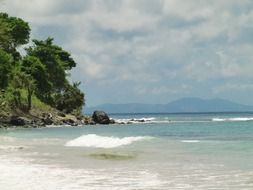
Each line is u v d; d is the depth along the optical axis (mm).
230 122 111438
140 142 40875
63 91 125750
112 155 29875
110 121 116375
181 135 56250
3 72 106250
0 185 18906
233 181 19594
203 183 19188
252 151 32219
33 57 117062
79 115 120062
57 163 26203
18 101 105938
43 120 102750
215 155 30047
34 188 18141
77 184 19062
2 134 63156
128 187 18344
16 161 27188
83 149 35000
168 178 20594
